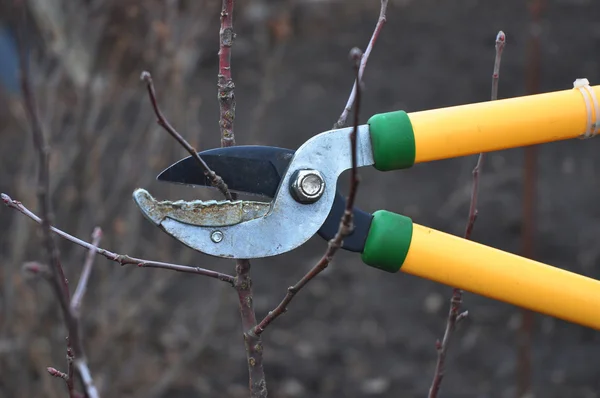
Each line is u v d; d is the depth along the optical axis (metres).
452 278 1.63
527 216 3.65
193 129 3.70
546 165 6.17
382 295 4.79
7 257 4.23
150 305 4.01
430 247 1.63
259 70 7.58
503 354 4.23
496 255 1.64
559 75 7.50
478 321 4.52
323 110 7.04
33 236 3.69
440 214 5.54
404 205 5.67
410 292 4.82
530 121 1.66
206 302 4.54
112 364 3.70
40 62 4.75
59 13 4.43
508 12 9.09
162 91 3.91
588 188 5.80
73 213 4.10
